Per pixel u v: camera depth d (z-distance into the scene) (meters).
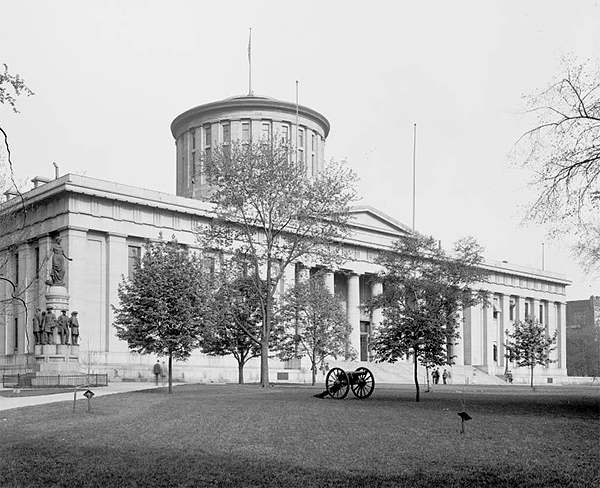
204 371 75.25
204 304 43.75
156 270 42.38
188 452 17.39
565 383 117.94
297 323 63.69
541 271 128.38
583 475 14.74
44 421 24.25
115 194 71.94
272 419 24.22
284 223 53.53
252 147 55.69
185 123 105.19
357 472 14.98
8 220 48.91
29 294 72.62
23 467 15.84
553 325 131.50
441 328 36.25
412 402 33.28
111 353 69.38
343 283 96.56
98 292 70.94
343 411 27.27
